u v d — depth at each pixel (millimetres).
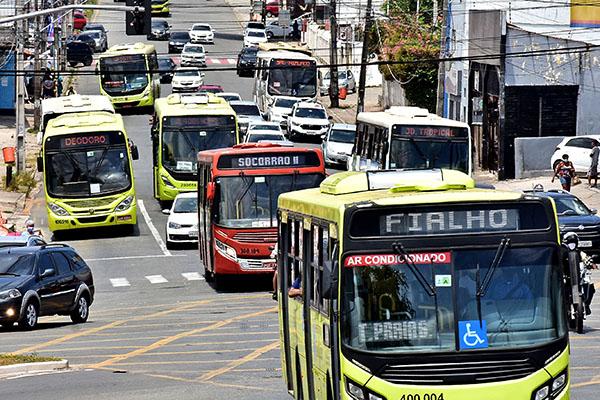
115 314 82188
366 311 34562
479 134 173375
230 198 88000
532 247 35094
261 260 88000
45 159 125562
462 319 34469
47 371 56719
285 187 88312
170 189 136375
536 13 174500
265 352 61219
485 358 34156
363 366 34219
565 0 170000
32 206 147875
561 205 103875
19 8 168500
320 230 38562
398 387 34000
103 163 126312
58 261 77375
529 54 146375
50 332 73062
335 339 35031
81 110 140375
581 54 159375
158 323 75250
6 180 157250
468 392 33875
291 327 44469
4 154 156875
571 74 160250
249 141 165375
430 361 34094
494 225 35156
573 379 50688
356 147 129250
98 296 93250
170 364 58375
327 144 171750
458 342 34312
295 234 43531
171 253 116312
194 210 122000
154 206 145500
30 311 73312
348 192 40562
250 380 52469
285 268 45750
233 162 88188
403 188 37469
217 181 88125
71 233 130625
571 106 161000
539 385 34156
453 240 34938
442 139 114125
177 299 88125
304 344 41531
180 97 141000
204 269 102688
